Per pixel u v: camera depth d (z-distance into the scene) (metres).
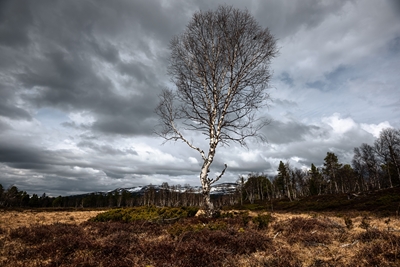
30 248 6.35
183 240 6.80
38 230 8.41
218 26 13.07
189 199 91.25
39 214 19.00
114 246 6.05
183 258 5.22
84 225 10.82
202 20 13.38
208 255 5.34
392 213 18.14
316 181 75.81
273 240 7.13
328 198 48.09
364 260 4.88
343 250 5.83
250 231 7.81
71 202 104.25
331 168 71.44
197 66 13.24
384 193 38.56
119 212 13.28
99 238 7.74
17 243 7.12
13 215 16.67
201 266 4.93
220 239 6.54
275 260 5.08
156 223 10.55
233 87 12.72
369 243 6.07
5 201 61.97
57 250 6.04
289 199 62.75
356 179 66.62
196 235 7.09
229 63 12.77
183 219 11.23
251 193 77.38
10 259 5.54
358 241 6.44
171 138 13.12
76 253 5.84
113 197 102.62
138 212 13.10
